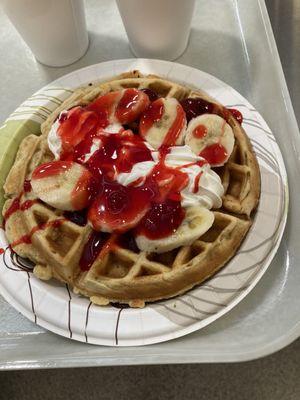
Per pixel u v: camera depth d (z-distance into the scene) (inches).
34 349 9.2
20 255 9.5
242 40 12.5
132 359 8.5
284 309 9.1
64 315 8.9
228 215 9.0
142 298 8.8
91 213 8.8
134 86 10.6
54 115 10.6
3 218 10.0
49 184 9.0
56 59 12.5
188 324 8.7
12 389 11.6
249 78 12.0
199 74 11.1
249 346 8.7
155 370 11.5
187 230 8.5
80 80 11.3
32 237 9.2
